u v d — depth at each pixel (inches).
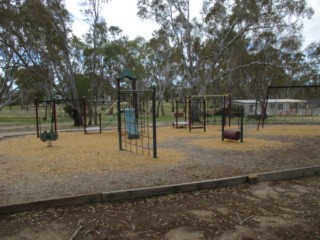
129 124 466.9
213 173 231.8
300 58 1222.3
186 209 160.2
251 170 240.1
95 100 1021.8
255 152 328.5
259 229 135.9
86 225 141.0
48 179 219.5
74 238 128.7
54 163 276.7
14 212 155.9
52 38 859.4
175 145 389.1
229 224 141.3
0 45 953.5
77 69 1128.8
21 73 1120.2
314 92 1969.7
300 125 709.9
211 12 995.9
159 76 1606.8
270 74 1326.3
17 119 1341.0
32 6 809.5
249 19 971.9
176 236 130.2
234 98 1724.9
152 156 306.5
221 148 358.6
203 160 284.8
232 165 260.7
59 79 955.3
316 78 1505.9
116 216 151.3
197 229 136.5
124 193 175.0
